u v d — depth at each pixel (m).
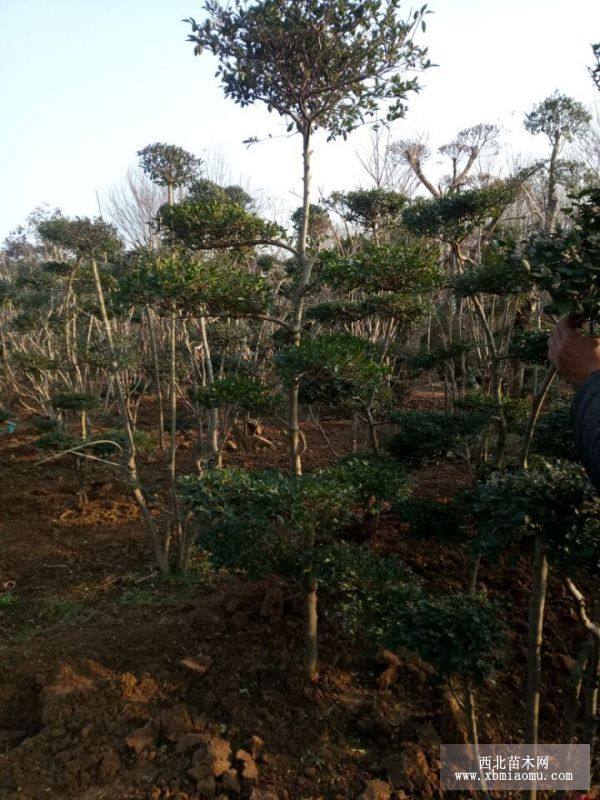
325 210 7.54
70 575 4.96
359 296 7.66
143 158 5.41
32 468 7.60
